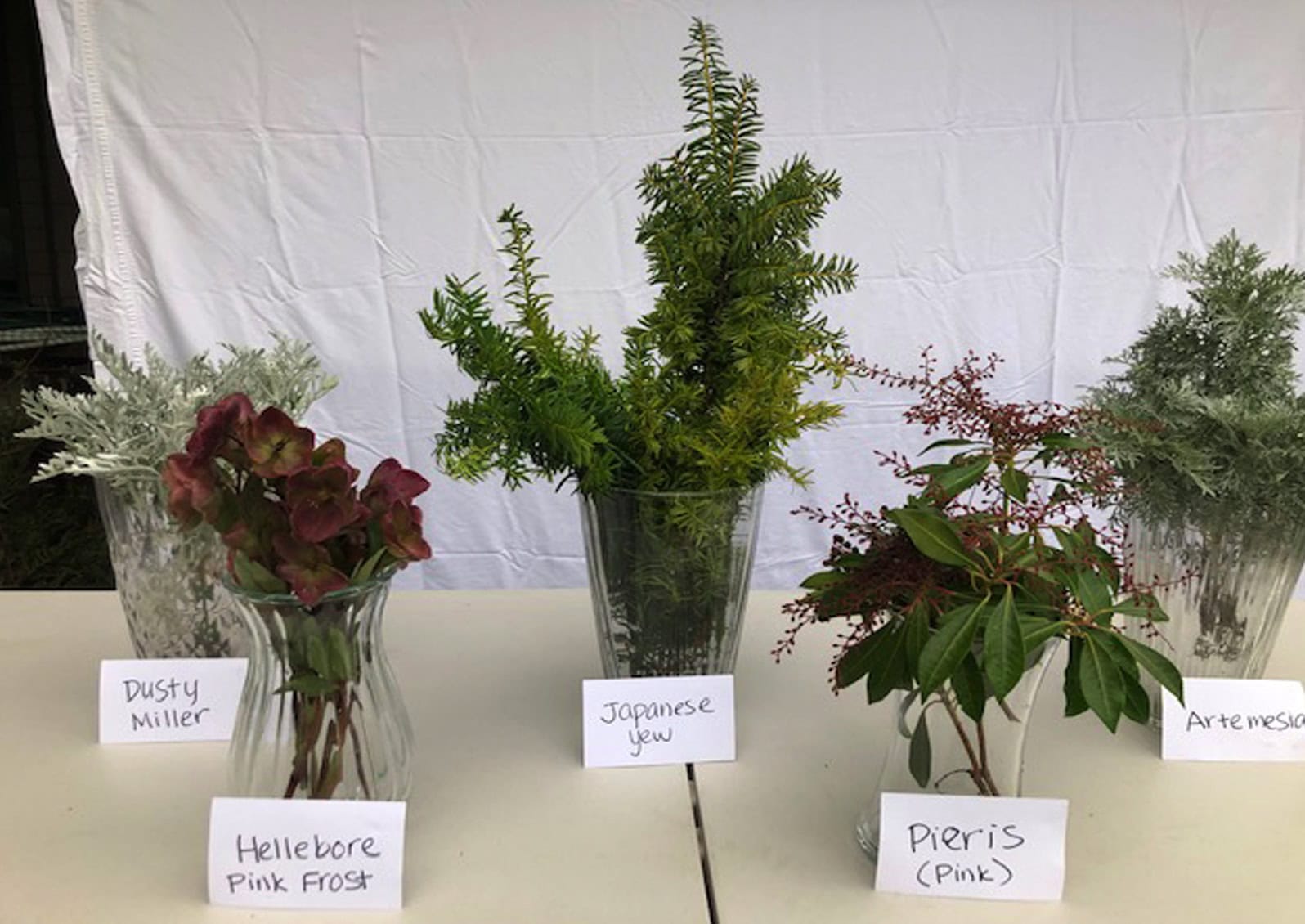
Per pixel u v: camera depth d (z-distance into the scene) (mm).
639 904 653
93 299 1419
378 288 1453
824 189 736
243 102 1365
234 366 891
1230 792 781
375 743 675
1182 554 812
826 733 868
